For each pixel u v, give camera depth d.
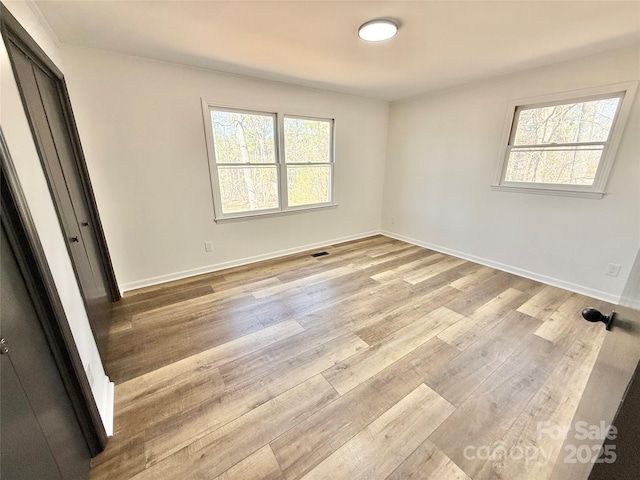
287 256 4.00
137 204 2.83
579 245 2.83
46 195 1.23
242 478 1.20
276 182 3.76
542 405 1.56
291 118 3.69
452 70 2.94
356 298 2.77
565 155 2.84
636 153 2.40
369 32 2.01
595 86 2.52
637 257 0.81
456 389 1.67
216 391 1.65
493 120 3.31
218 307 2.60
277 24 1.92
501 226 3.44
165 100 2.76
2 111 0.94
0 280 0.78
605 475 0.45
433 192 4.16
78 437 1.17
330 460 1.28
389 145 4.71
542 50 2.39
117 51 2.43
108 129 2.55
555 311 2.52
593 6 1.70
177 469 1.24
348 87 3.64
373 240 4.80
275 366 1.86
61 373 1.07
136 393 1.63
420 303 2.67
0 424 0.67
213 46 2.31
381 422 1.46
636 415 0.38
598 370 0.81
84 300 1.53
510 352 1.99
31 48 1.43
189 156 3.01
